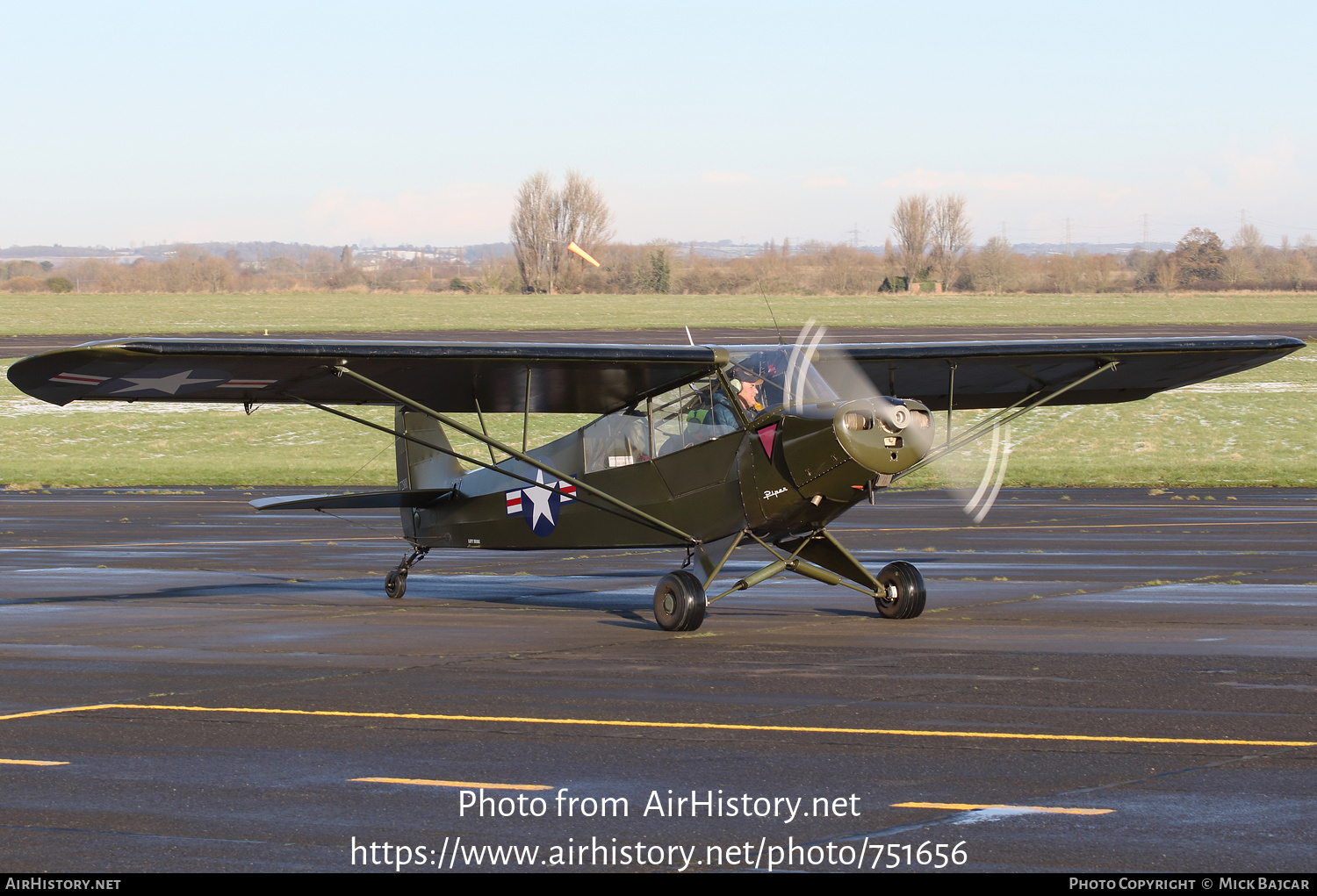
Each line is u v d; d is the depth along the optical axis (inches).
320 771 641.0
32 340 5787.4
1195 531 1905.8
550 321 7062.0
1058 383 1396.4
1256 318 7244.1
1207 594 1284.4
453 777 627.8
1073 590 1330.0
